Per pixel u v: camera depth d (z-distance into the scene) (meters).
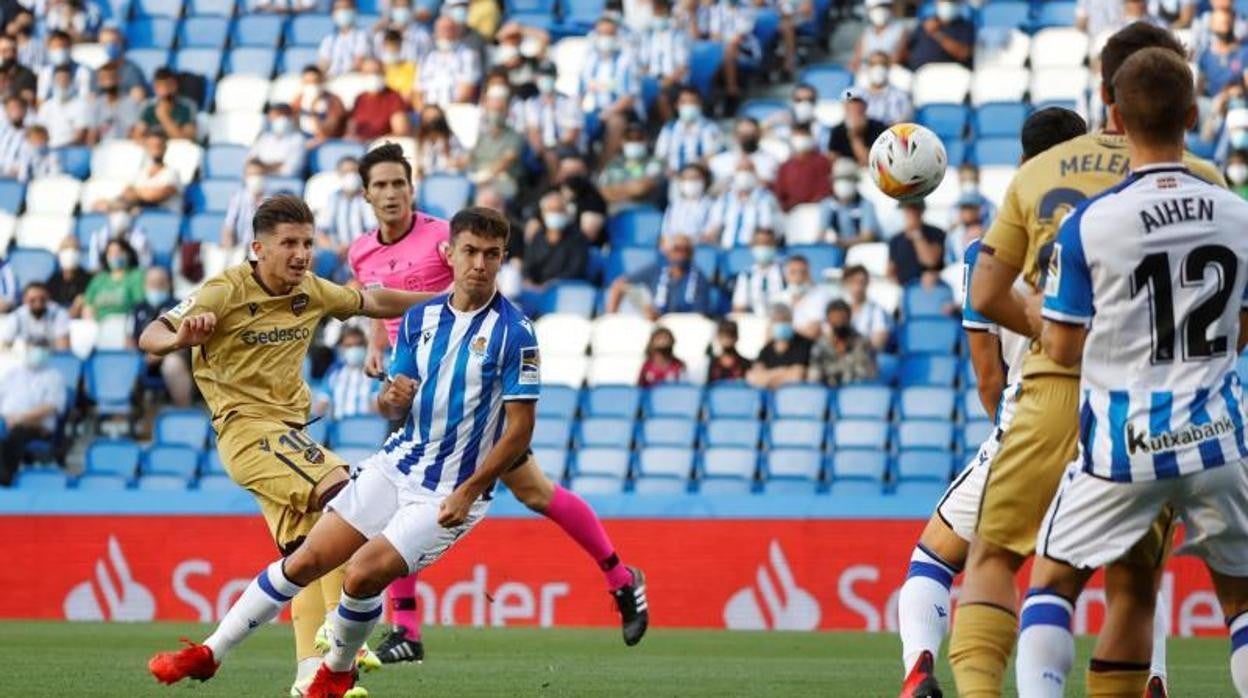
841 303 56.62
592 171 65.94
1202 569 45.62
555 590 49.22
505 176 64.31
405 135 67.50
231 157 69.19
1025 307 21.12
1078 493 19.44
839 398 56.12
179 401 61.56
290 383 29.41
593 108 66.31
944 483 53.78
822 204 61.50
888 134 25.30
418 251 34.31
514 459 26.05
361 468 27.22
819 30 70.25
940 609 23.44
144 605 51.38
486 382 25.92
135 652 39.38
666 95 66.44
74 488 57.41
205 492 51.62
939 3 66.50
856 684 32.78
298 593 27.52
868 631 47.56
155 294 62.59
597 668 36.00
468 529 26.53
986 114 64.44
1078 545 19.45
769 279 59.34
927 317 57.91
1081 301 19.16
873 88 63.75
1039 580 19.94
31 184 69.25
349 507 26.31
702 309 59.66
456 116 68.31
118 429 61.66
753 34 68.25
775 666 36.72
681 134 64.69
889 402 55.81
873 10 67.25
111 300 63.56
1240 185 58.28
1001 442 21.53
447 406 26.00
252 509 50.91
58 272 65.00
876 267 60.28
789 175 62.03
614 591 33.28
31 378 60.31
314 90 69.12
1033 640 19.67
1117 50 21.55
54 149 70.12
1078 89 65.00
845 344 56.69
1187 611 45.72
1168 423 18.84
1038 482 20.94
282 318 29.12
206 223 66.06
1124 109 19.22
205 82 71.50
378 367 34.50
